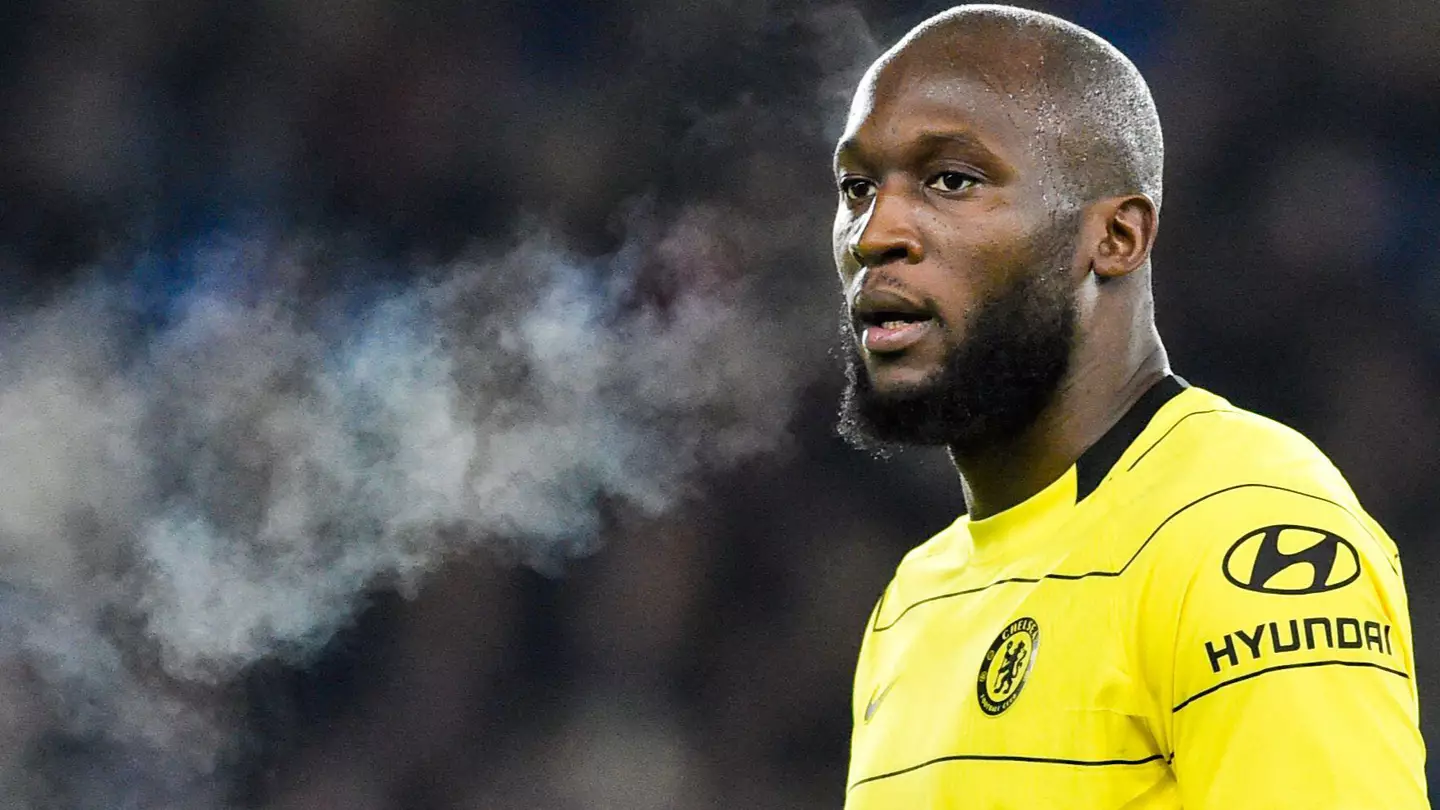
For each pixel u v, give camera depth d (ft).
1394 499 72.13
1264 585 17.30
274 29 78.48
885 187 21.39
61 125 77.25
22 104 77.30
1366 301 74.33
